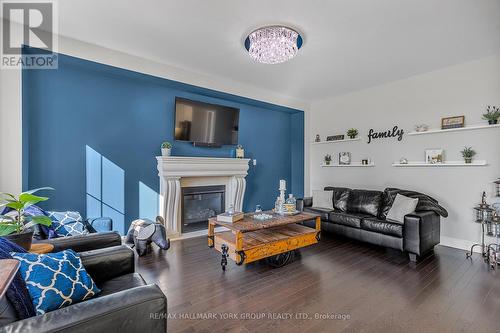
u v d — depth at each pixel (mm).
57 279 1244
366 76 3955
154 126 3818
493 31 2633
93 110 3324
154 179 3818
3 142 2547
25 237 1539
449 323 1778
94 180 3336
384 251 3305
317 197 4465
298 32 2648
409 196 3432
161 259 2969
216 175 4289
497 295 2148
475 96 3346
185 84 3773
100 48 3041
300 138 5559
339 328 1725
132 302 1008
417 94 3906
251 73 3867
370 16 2371
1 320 948
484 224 3213
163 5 2246
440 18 2400
